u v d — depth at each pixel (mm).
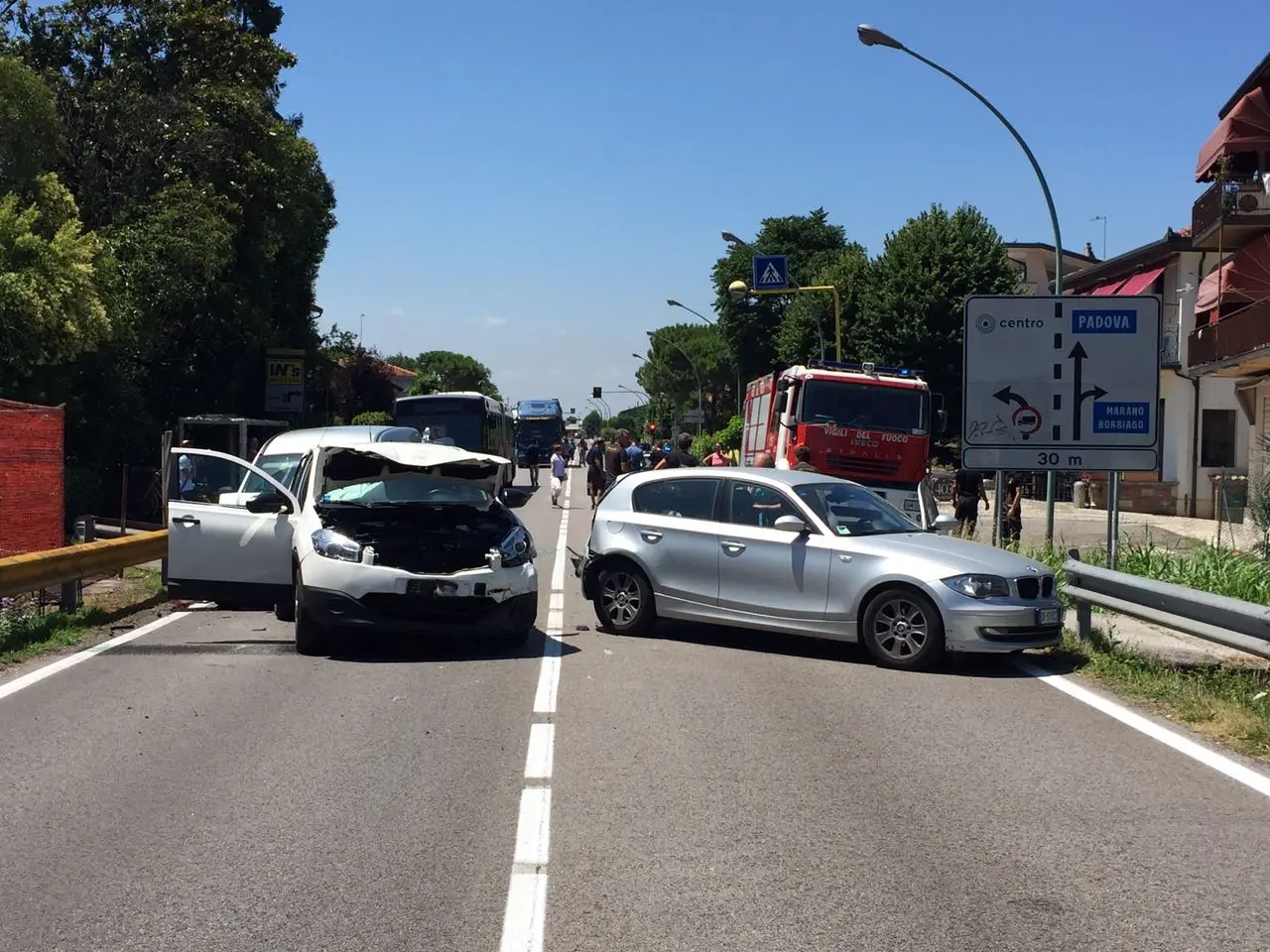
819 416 20016
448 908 4656
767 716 8062
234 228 27297
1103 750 7215
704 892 4836
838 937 4395
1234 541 19578
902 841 5492
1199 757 7062
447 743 7262
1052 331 13383
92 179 27312
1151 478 34500
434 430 32656
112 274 22828
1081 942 4363
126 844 5398
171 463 12055
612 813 5879
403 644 10977
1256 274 25906
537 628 12125
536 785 6348
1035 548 17375
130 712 8070
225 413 31828
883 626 9938
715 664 10008
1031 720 8008
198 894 4789
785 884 4938
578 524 27984
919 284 41000
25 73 20906
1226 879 5039
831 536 10328
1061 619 10047
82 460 24266
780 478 11047
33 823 5695
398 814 5840
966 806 6039
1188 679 9258
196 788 6273
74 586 12516
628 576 11500
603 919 4551
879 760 6934
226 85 29422
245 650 10648
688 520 11242
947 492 35500
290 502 11773
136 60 28609
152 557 14102
